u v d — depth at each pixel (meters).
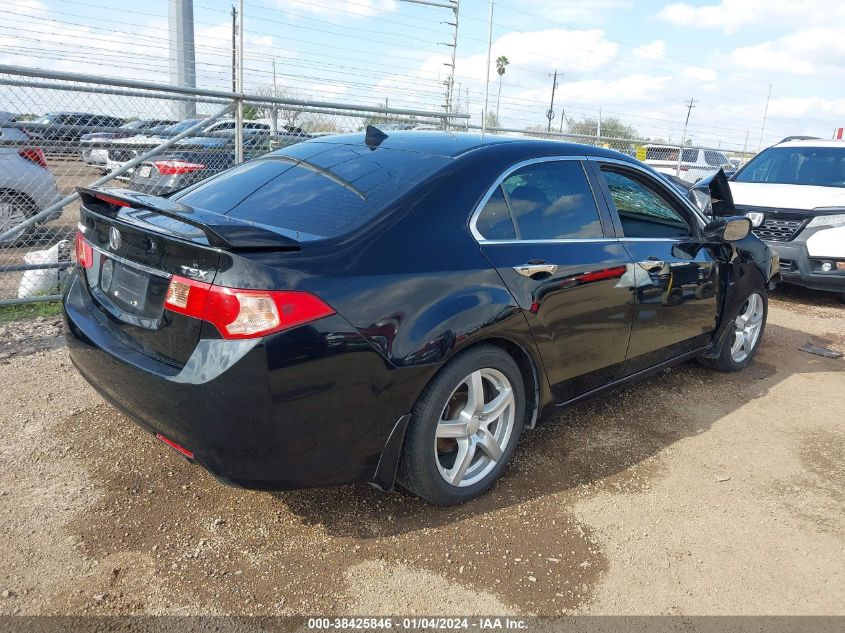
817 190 7.22
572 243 3.19
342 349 2.31
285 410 2.25
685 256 3.88
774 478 3.36
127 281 2.61
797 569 2.66
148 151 5.80
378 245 2.49
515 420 3.05
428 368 2.52
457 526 2.78
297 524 2.73
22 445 3.20
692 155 17.72
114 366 2.52
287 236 2.38
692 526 2.90
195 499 2.86
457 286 2.63
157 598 2.29
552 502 3.01
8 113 5.14
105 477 2.98
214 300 2.20
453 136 3.33
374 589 2.39
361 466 2.51
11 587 2.29
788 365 5.13
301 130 7.55
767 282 4.83
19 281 5.93
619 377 3.66
